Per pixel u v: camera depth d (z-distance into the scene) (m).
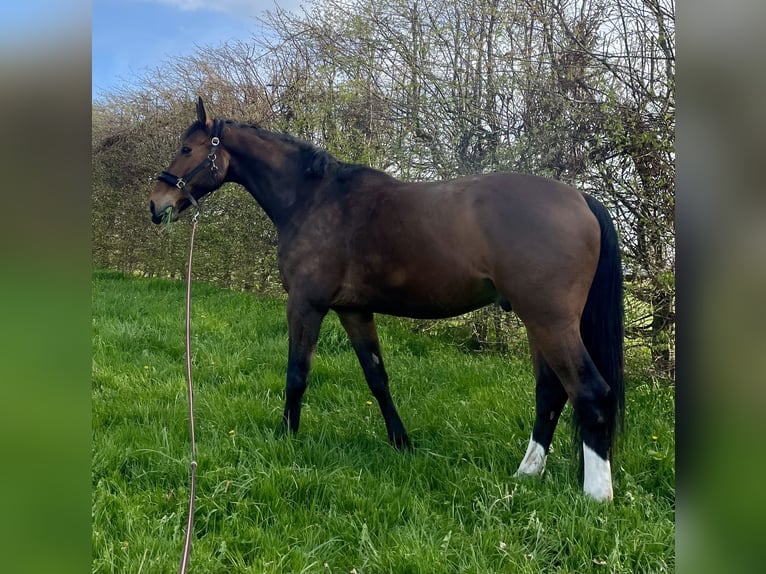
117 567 1.86
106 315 5.73
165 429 2.88
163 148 8.88
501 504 2.25
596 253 2.35
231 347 4.74
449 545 1.99
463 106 4.92
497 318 5.00
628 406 3.33
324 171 2.90
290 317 2.88
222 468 2.51
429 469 2.57
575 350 2.28
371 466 2.66
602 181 4.19
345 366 4.18
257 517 2.19
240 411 3.27
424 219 2.48
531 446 2.59
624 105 3.95
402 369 4.16
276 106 7.16
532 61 4.44
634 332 4.18
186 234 8.31
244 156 3.06
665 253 3.98
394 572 1.85
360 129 5.85
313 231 2.79
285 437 2.89
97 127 9.77
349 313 2.95
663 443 2.77
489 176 2.50
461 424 3.08
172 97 8.66
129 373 4.00
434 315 2.66
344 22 5.57
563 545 2.00
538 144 4.49
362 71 5.49
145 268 9.91
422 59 5.07
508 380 3.84
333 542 2.03
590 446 2.28
